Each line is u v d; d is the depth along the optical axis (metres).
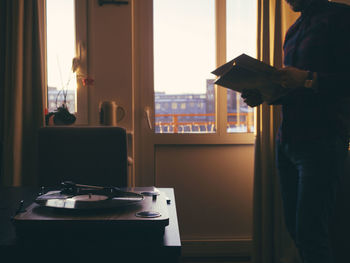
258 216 2.58
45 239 0.78
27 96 2.51
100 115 2.51
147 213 0.83
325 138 1.55
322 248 1.56
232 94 2.79
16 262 0.75
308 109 1.59
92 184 1.75
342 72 1.54
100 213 0.84
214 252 2.79
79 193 1.02
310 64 1.58
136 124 2.79
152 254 0.76
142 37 2.75
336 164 1.55
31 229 0.78
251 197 2.82
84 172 1.76
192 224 2.82
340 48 1.53
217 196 2.82
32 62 2.53
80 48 2.66
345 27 1.52
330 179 1.55
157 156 2.80
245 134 2.79
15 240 0.78
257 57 2.55
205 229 2.82
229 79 1.62
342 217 2.09
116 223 0.79
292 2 1.69
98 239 0.79
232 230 2.83
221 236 2.82
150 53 2.76
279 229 2.54
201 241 2.78
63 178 1.76
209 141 2.79
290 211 1.80
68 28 2.69
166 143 2.78
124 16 2.66
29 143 2.52
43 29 2.68
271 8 2.54
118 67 2.67
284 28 2.54
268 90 1.62
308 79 1.50
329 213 1.60
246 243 2.80
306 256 1.59
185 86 2.80
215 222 2.82
